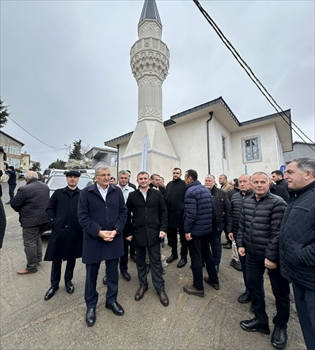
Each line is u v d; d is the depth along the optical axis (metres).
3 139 33.41
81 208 2.25
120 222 2.40
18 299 2.50
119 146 14.05
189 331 1.99
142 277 2.65
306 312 1.53
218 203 3.39
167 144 9.41
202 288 2.64
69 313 2.25
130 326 2.05
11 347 1.76
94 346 1.79
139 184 2.79
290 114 9.20
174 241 3.81
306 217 1.46
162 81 10.12
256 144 10.27
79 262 3.78
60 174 6.17
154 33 9.91
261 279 2.03
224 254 4.28
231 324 2.10
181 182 3.78
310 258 1.36
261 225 1.98
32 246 3.20
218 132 9.49
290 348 1.79
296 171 1.59
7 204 9.54
